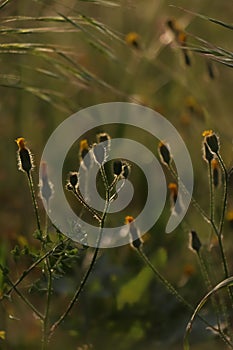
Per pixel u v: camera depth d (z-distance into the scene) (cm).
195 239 147
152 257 159
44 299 155
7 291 146
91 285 155
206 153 145
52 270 143
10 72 165
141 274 156
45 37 167
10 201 165
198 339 153
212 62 165
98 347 155
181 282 158
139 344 155
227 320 148
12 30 150
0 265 144
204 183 166
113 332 155
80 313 155
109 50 157
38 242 162
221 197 163
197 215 163
